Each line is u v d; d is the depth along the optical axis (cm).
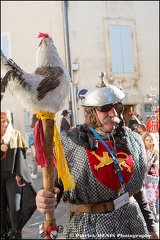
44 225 158
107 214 180
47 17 870
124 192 184
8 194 320
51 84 141
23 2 789
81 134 188
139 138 202
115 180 181
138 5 1050
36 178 361
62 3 897
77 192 181
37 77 140
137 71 1032
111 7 996
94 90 191
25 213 322
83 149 183
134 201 192
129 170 185
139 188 192
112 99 187
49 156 151
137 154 193
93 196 180
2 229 324
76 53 929
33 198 321
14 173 317
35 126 151
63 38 906
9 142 315
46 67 145
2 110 311
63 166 164
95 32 972
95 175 180
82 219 182
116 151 188
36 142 150
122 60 1018
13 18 770
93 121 192
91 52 959
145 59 1055
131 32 1034
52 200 156
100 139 188
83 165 181
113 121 188
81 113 561
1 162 314
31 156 392
